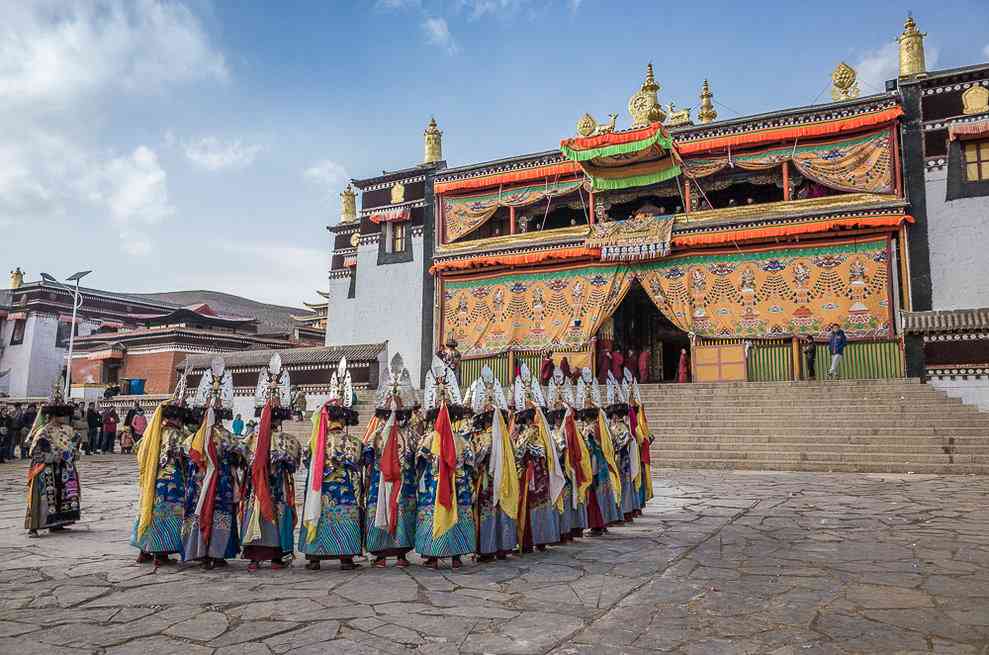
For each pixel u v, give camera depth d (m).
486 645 4.59
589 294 26.02
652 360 30.20
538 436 7.83
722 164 24.42
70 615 5.29
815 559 7.02
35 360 47.78
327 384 27.92
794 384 20.45
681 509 10.67
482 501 7.20
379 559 7.00
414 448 7.20
